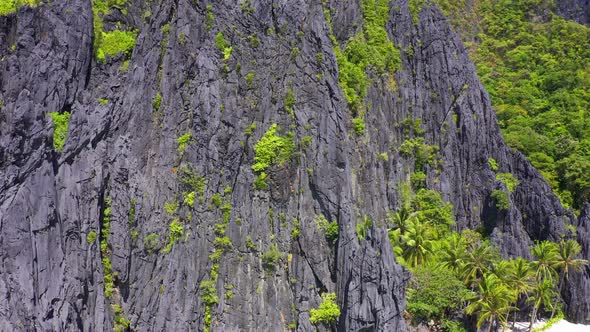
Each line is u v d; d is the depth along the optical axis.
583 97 116.62
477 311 76.44
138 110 67.12
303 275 70.75
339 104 78.12
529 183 96.75
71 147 60.22
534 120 109.88
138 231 63.44
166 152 67.62
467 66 100.12
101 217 61.66
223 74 72.56
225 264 67.88
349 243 70.94
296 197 73.12
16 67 59.84
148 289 62.91
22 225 54.72
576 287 88.56
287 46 77.75
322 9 81.88
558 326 85.88
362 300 68.75
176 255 64.81
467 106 97.31
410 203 89.00
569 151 103.56
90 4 68.06
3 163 56.06
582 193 99.62
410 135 92.62
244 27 76.19
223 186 70.00
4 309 51.56
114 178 62.78
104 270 60.62
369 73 89.00
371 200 82.25
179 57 70.56
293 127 74.25
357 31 92.06
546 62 123.75
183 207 67.00
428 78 96.25
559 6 137.38
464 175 95.56
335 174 74.62
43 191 56.88
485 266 79.19
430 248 80.38
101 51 68.56
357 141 83.50
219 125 70.62
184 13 71.69
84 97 65.31
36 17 63.00
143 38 70.25
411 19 97.50
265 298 68.62
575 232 93.19
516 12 134.38
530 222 95.56
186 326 63.56
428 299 74.94
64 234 57.94
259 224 70.88
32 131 57.28
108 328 59.03
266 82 75.31
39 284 54.66
